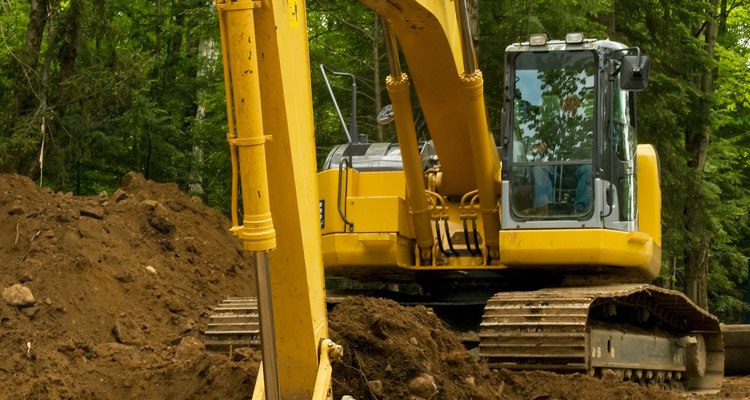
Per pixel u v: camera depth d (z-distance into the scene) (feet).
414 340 36.52
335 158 54.65
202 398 37.58
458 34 45.37
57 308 49.73
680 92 108.58
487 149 48.39
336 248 51.39
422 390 34.60
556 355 43.68
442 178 52.47
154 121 96.48
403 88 47.29
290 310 28.17
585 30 97.30
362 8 102.78
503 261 49.29
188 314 54.85
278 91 26.84
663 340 57.88
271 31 26.53
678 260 155.74
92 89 88.63
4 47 96.63
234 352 41.50
